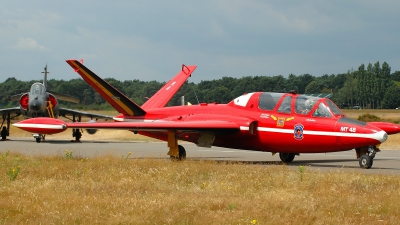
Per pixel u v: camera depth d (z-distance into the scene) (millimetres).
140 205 15750
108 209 15352
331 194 17969
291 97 30562
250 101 31906
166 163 27250
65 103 127750
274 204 16047
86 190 18703
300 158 37625
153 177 22219
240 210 15219
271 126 30328
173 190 19062
